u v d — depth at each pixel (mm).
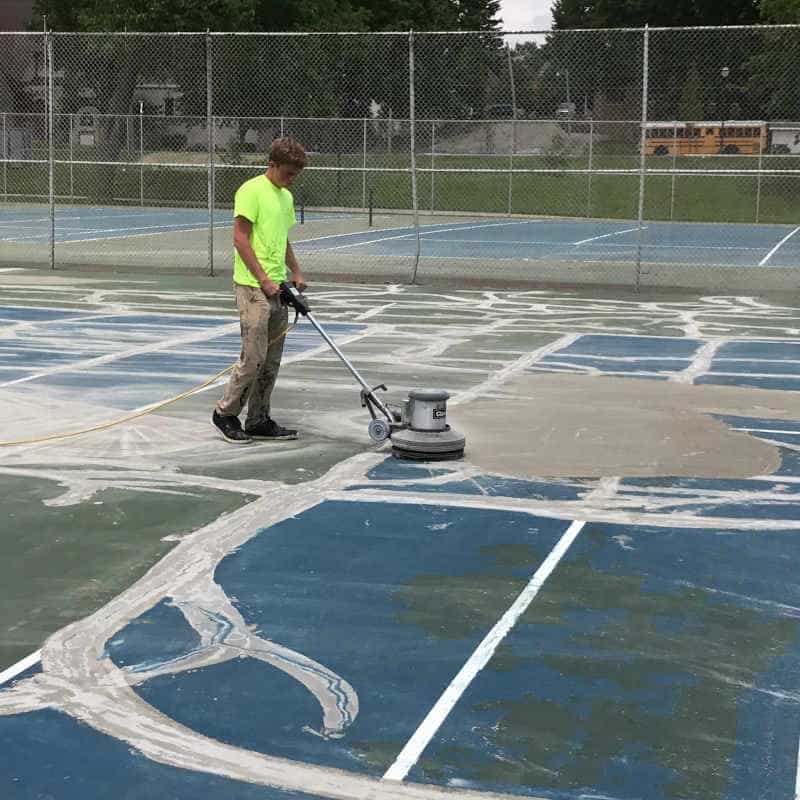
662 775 3650
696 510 6582
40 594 5172
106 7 41469
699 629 4840
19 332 13383
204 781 3594
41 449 7852
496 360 11836
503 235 30875
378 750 3789
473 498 6758
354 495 6801
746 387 10430
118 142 33750
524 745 3828
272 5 44031
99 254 23172
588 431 8531
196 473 7273
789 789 3578
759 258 25062
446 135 33531
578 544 5938
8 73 40094
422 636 4730
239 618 4906
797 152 34469
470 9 61688
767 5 40812
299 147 7883
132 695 4172
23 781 3586
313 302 16797
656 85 28031
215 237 28188
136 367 11180
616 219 36562
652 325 14766
